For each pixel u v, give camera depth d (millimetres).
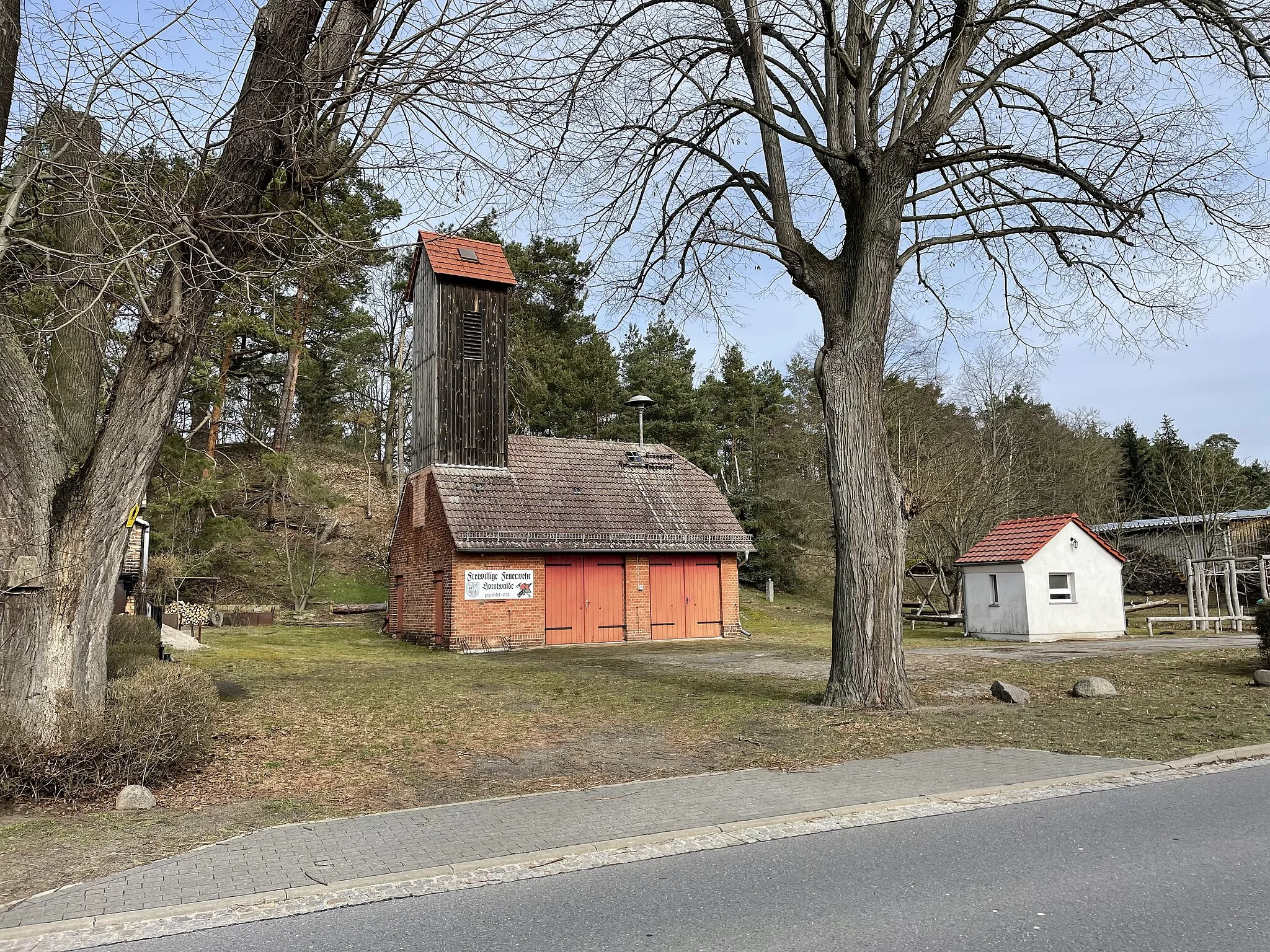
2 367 7703
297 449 38969
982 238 12633
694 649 23703
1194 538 40312
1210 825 6523
